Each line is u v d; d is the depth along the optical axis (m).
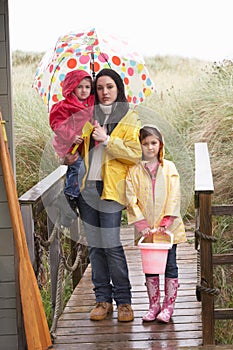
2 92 5.34
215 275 7.71
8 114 5.36
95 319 5.89
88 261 7.95
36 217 5.51
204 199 5.29
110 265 5.75
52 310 6.06
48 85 6.93
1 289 5.45
